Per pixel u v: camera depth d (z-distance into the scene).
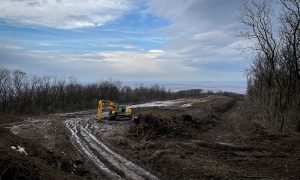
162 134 29.06
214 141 28.55
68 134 31.91
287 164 20.08
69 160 19.86
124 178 17.95
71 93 78.06
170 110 55.22
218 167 18.33
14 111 57.97
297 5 31.38
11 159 13.19
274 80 38.78
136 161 21.23
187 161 19.33
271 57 35.81
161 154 21.34
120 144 26.34
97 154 23.28
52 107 65.69
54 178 13.94
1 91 60.94
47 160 17.16
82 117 50.44
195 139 28.84
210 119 42.72
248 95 68.94
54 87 75.75
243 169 18.67
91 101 80.38
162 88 128.25
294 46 32.12
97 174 18.67
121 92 104.62
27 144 17.09
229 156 22.16
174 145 24.38
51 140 26.73
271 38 34.91
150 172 19.02
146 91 120.25
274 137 29.88
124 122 41.22
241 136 31.28
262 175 17.55
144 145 24.77
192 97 123.75
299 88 34.81
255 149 24.78
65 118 48.16
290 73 34.47
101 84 97.69
